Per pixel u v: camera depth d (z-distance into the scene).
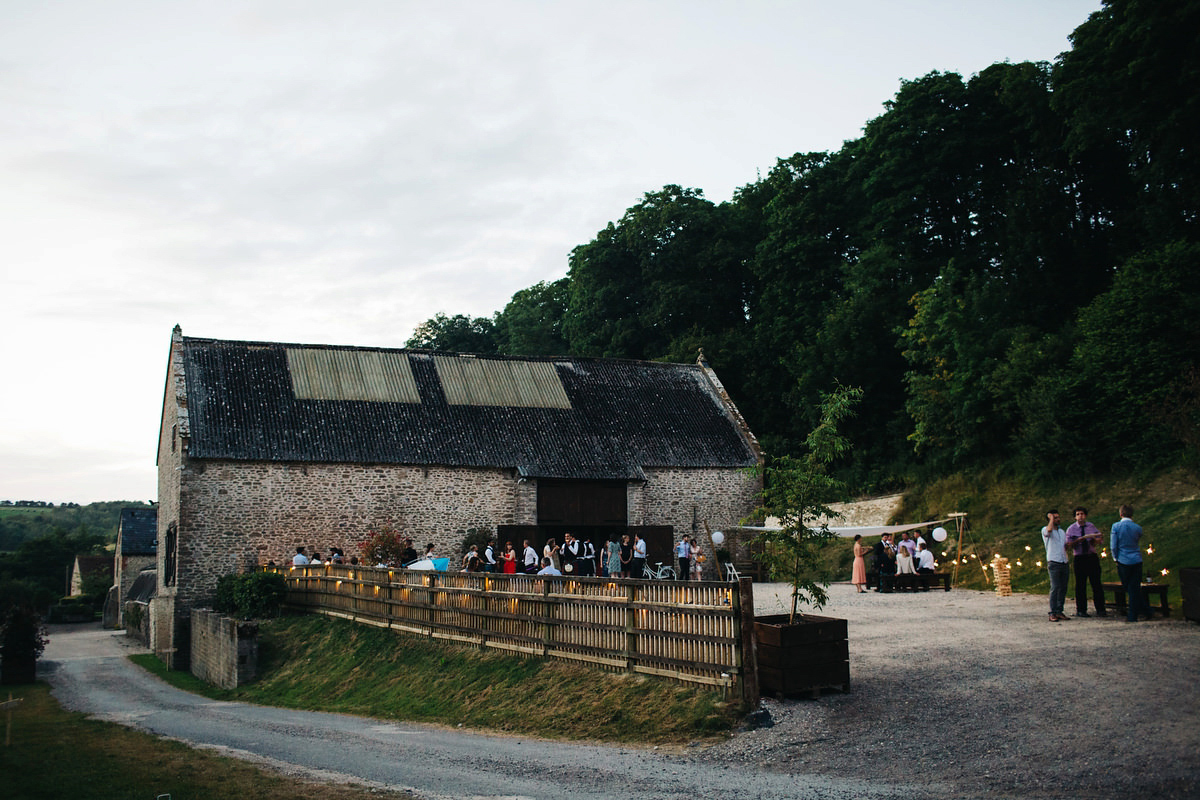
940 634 15.24
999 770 8.31
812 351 39.59
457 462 31.20
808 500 12.04
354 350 34.81
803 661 11.30
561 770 9.66
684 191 51.44
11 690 23.27
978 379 30.27
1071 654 12.64
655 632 12.63
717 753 9.86
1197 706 9.53
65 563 85.12
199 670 26.14
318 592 24.12
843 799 7.90
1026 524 25.61
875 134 39.47
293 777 9.60
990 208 38.53
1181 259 24.98
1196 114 26.78
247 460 28.81
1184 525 20.39
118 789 8.96
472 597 17.12
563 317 59.38
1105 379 25.58
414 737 12.43
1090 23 30.98
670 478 34.19
